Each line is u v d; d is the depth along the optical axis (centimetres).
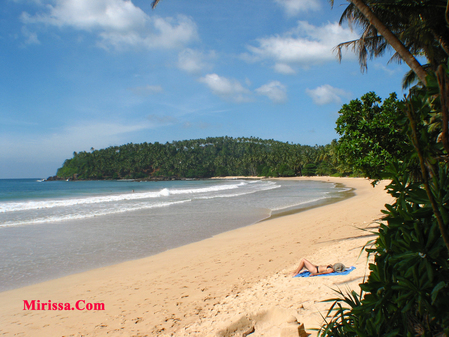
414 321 154
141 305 543
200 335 392
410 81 1488
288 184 6669
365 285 159
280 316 402
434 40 860
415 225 139
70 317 508
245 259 820
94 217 1758
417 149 131
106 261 892
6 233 1304
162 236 1235
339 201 2466
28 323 491
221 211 1992
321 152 10806
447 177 135
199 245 1064
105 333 443
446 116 121
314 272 587
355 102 753
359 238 903
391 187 156
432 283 133
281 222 1489
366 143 713
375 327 153
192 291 598
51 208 2253
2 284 704
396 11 741
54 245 1091
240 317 407
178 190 4631
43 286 687
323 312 391
